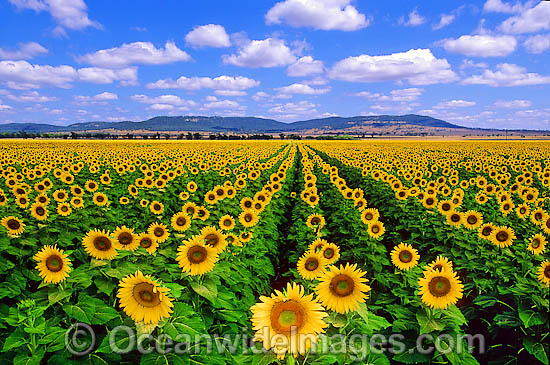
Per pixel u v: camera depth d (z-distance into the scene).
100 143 79.81
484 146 66.44
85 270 4.66
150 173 16.47
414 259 5.63
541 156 38.78
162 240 6.22
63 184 17.22
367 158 33.38
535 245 6.83
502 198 11.77
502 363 5.17
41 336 3.52
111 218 11.02
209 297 4.38
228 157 35.75
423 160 31.39
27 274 6.62
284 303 2.79
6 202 10.62
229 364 4.09
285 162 27.61
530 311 4.96
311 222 8.88
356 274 3.31
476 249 8.09
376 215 8.77
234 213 11.35
